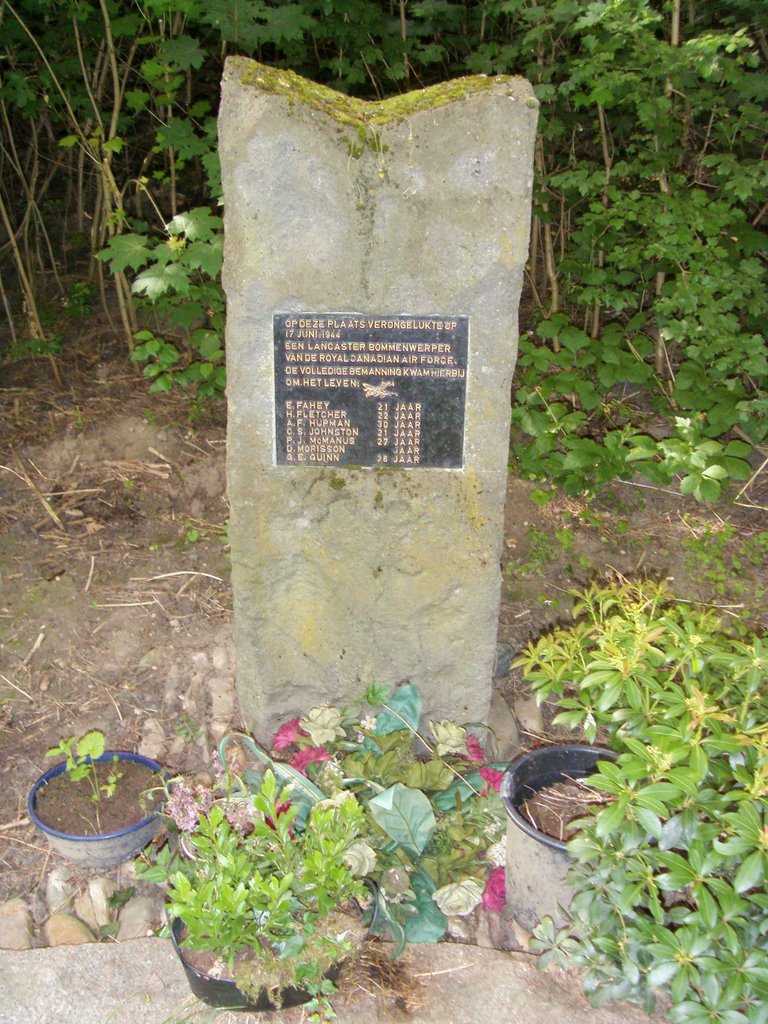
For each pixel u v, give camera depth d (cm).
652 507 427
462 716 307
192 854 241
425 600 287
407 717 294
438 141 236
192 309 443
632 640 239
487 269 247
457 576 283
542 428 405
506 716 330
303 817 260
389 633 293
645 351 439
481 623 290
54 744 308
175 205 533
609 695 219
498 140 236
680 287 402
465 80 244
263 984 216
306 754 275
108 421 448
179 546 393
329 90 248
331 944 218
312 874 218
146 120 614
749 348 399
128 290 487
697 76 471
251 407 263
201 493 419
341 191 239
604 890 216
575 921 228
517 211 242
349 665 299
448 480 271
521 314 525
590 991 223
